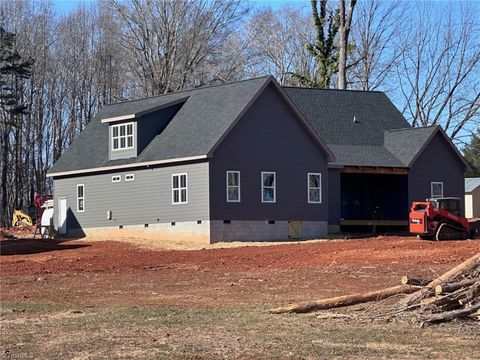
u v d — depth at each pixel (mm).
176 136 43656
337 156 47188
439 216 38750
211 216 40469
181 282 25484
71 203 48531
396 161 48125
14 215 63062
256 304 20094
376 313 17344
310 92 52312
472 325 16141
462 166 50031
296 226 43188
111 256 35062
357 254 31938
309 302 18266
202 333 15758
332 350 13859
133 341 14969
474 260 17234
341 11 57688
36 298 22156
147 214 43781
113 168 45281
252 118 42156
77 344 14719
